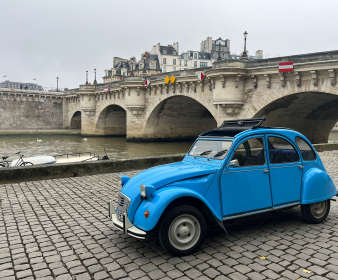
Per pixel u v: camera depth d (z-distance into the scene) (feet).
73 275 13.85
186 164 18.78
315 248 16.15
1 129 200.44
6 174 34.01
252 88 83.97
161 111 134.00
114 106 169.07
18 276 13.85
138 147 123.85
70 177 37.45
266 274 13.53
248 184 17.38
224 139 18.07
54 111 219.20
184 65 296.30
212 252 15.87
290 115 93.09
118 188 31.50
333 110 94.63
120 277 13.55
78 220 21.57
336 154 57.62
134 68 293.23
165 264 14.64
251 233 18.49
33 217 22.30
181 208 15.25
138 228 15.29
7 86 273.75
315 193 19.39
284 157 18.92
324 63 65.46
